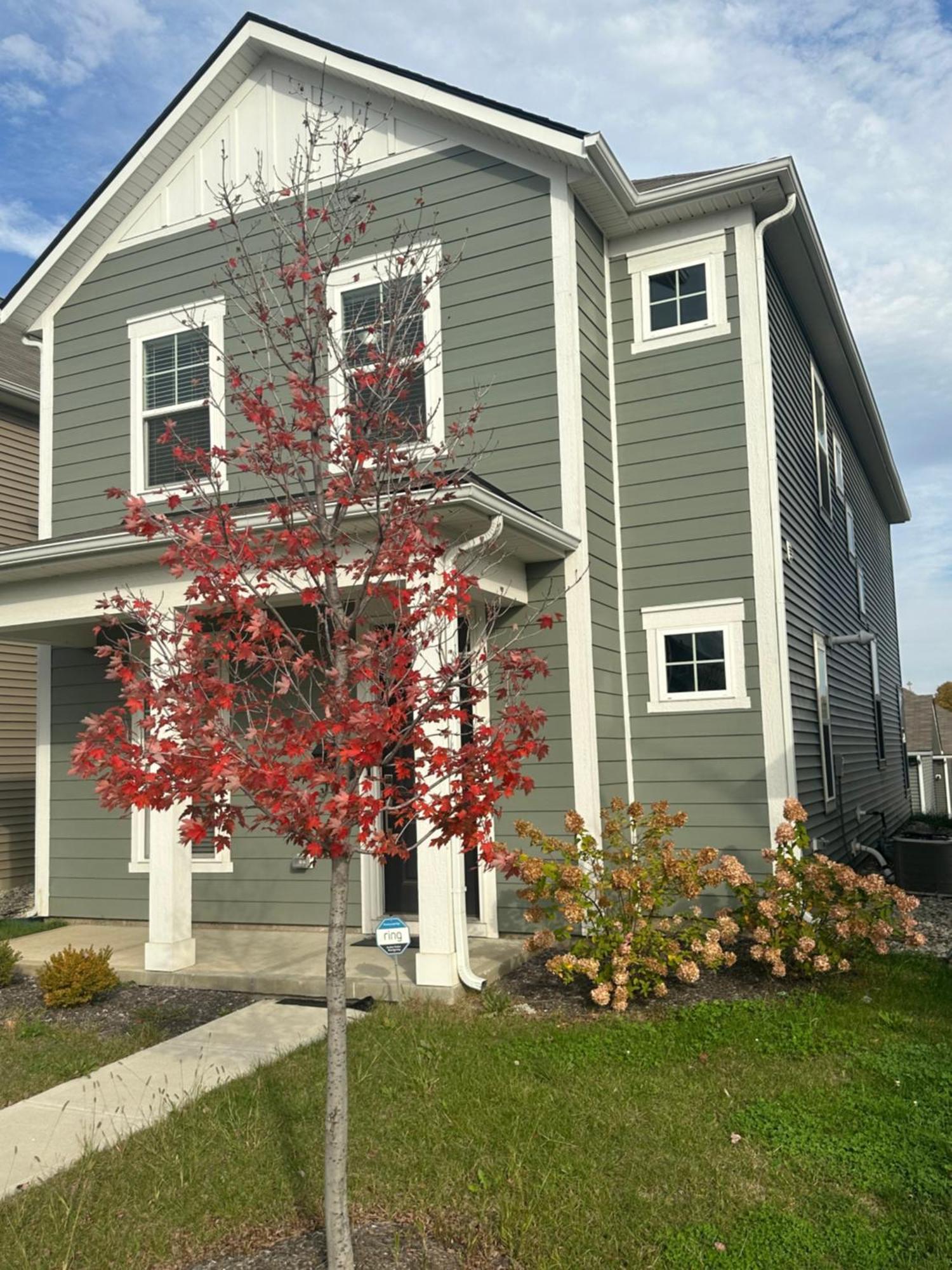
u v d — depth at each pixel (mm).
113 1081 5418
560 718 8562
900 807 21000
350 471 4070
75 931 10070
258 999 7125
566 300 8797
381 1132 4480
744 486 9164
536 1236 3582
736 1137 4418
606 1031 5957
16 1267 3480
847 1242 3551
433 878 6883
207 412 10117
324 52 9617
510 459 8867
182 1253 3609
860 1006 6348
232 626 3934
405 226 8766
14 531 14312
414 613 3834
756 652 8992
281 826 3521
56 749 10953
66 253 10852
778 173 8844
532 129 8703
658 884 6766
